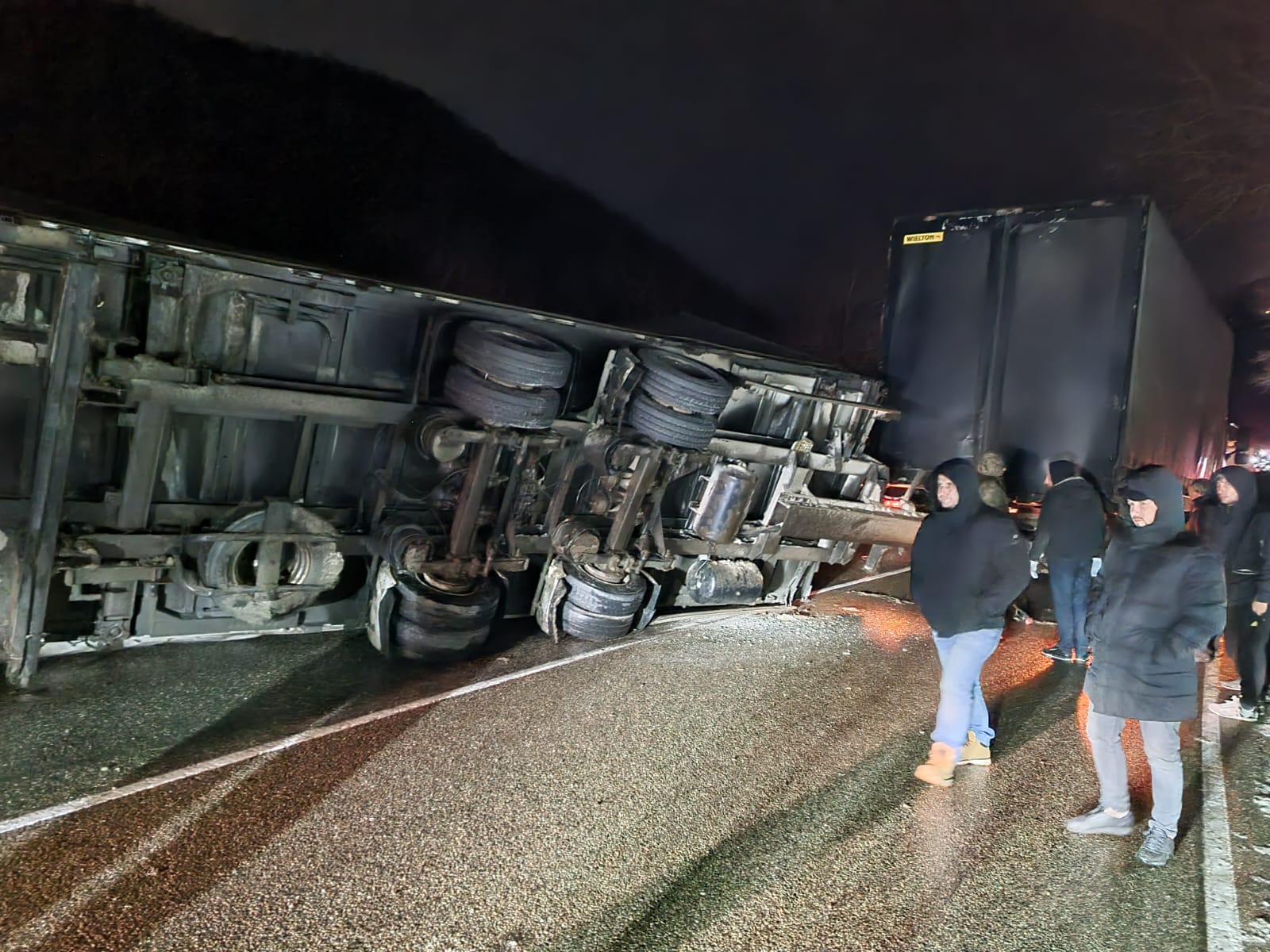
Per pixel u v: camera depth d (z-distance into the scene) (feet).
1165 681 12.94
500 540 19.89
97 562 15.24
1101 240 26.05
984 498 22.70
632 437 20.77
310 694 16.35
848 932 10.73
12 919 9.10
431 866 11.04
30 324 14.03
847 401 26.04
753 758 15.64
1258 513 20.76
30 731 13.50
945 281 28.91
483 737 15.15
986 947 10.76
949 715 15.21
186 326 15.47
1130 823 14.05
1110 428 25.66
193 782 12.46
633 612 22.00
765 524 25.55
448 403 18.76
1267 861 13.83
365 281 17.03
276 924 9.54
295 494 17.84
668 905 10.84
